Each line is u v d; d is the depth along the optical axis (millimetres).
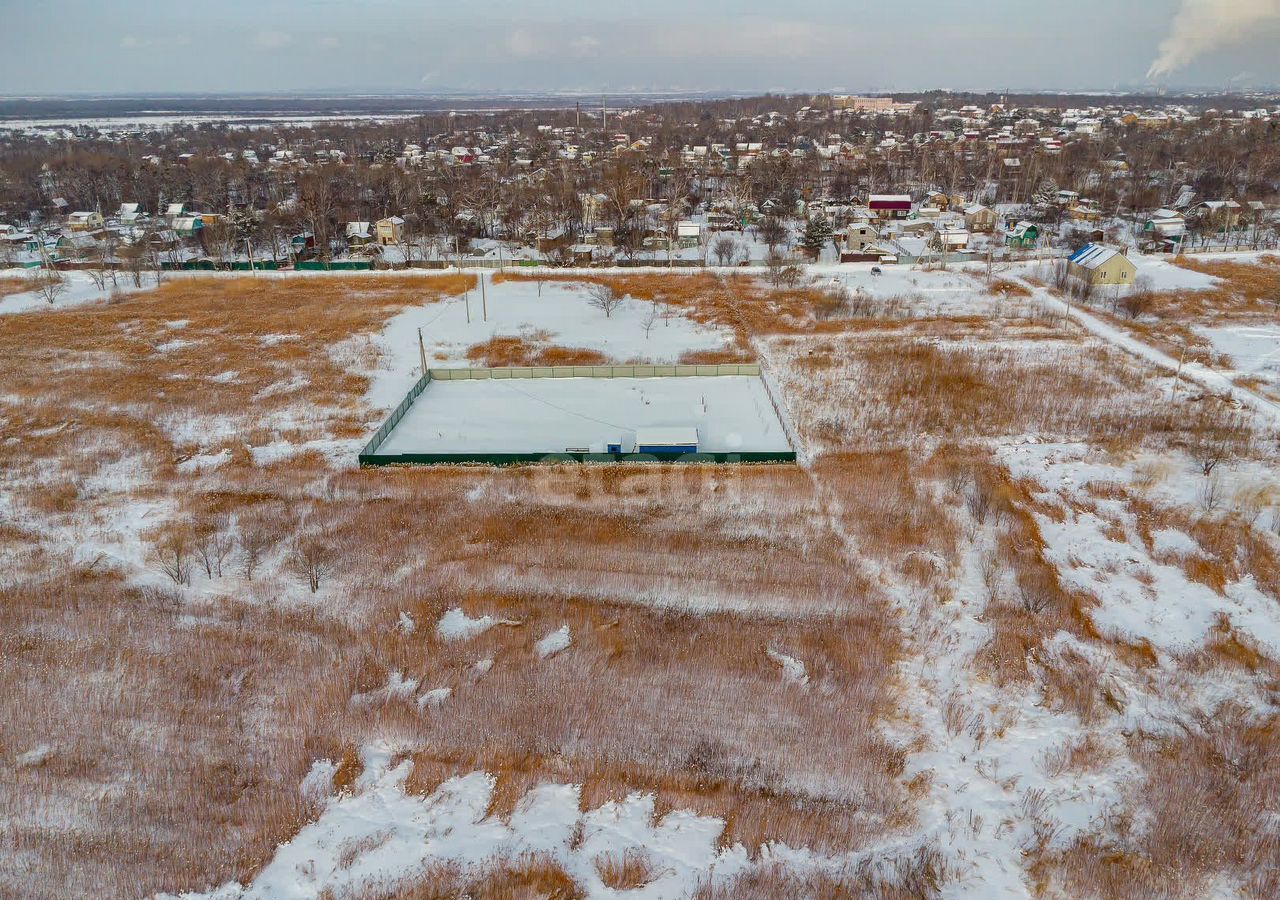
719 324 64500
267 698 25062
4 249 94562
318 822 20750
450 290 76688
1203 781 21594
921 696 25281
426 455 40875
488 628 28625
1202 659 26500
